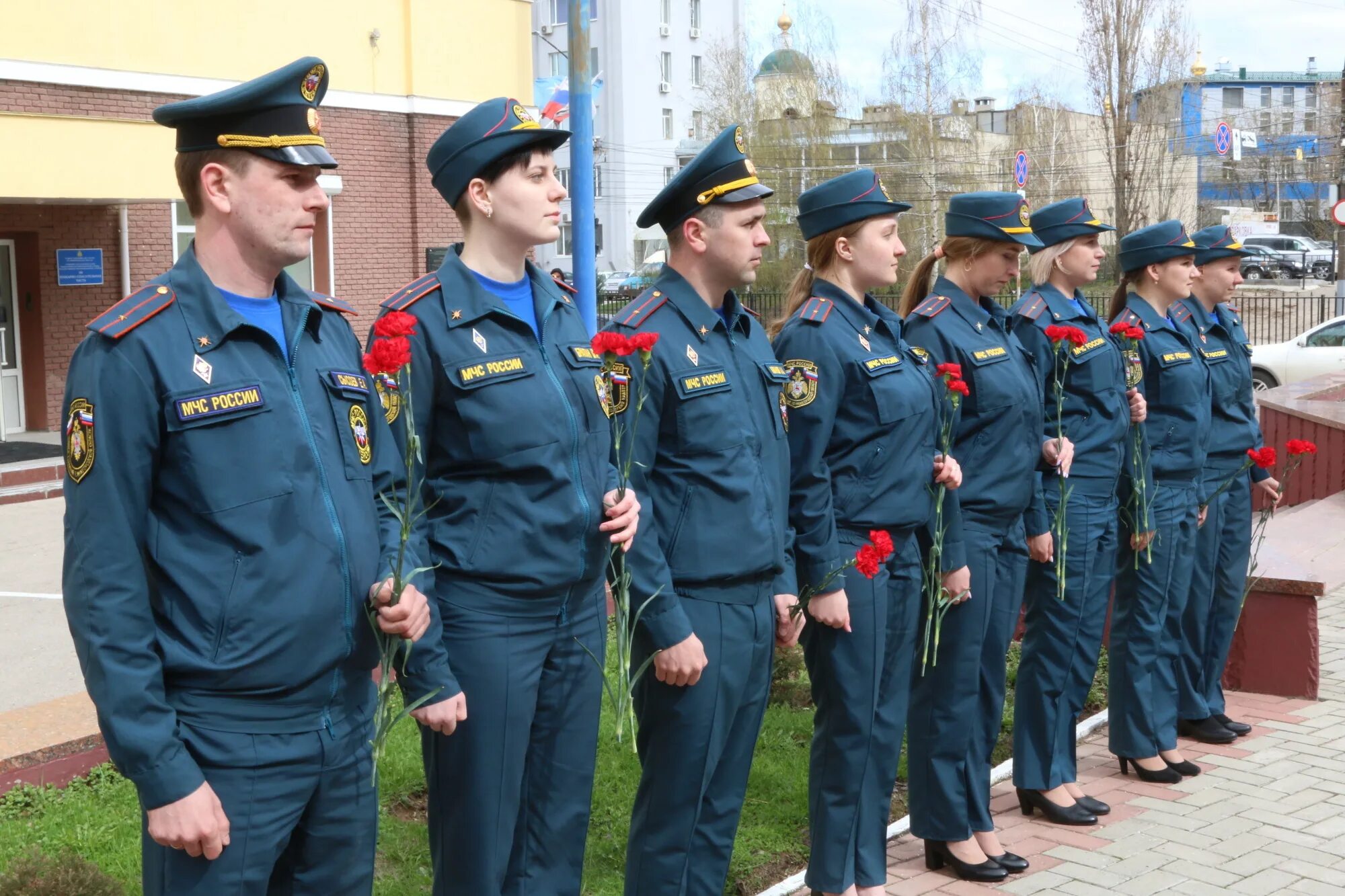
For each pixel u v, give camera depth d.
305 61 2.49
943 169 40.31
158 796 2.26
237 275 2.51
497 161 3.01
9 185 12.10
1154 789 5.12
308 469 2.47
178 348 2.37
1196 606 5.64
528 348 3.03
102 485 2.28
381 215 16.66
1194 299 5.71
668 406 3.34
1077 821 4.73
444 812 3.04
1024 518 4.53
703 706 3.38
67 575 2.31
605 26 57.66
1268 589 6.29
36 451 12.91
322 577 2.44
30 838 4.00
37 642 6.88
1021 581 4.44
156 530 2.38
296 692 2.43
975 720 4.37
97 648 2.26
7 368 14.02
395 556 2.66
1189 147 49.59
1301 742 5.66
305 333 2.59
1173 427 5.19
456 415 2.95
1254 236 52.12
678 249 3.49
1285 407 11.32
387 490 2.73
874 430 3.85
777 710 5.61
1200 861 4.39
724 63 46.59
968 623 4.25
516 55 18.23
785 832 4.48
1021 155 23.73
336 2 15.82
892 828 4.71
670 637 3.22
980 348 4.26
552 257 49.91
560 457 2.98
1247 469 5.60
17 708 5.18
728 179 3.41
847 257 3.95
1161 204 40.00
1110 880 4.25
